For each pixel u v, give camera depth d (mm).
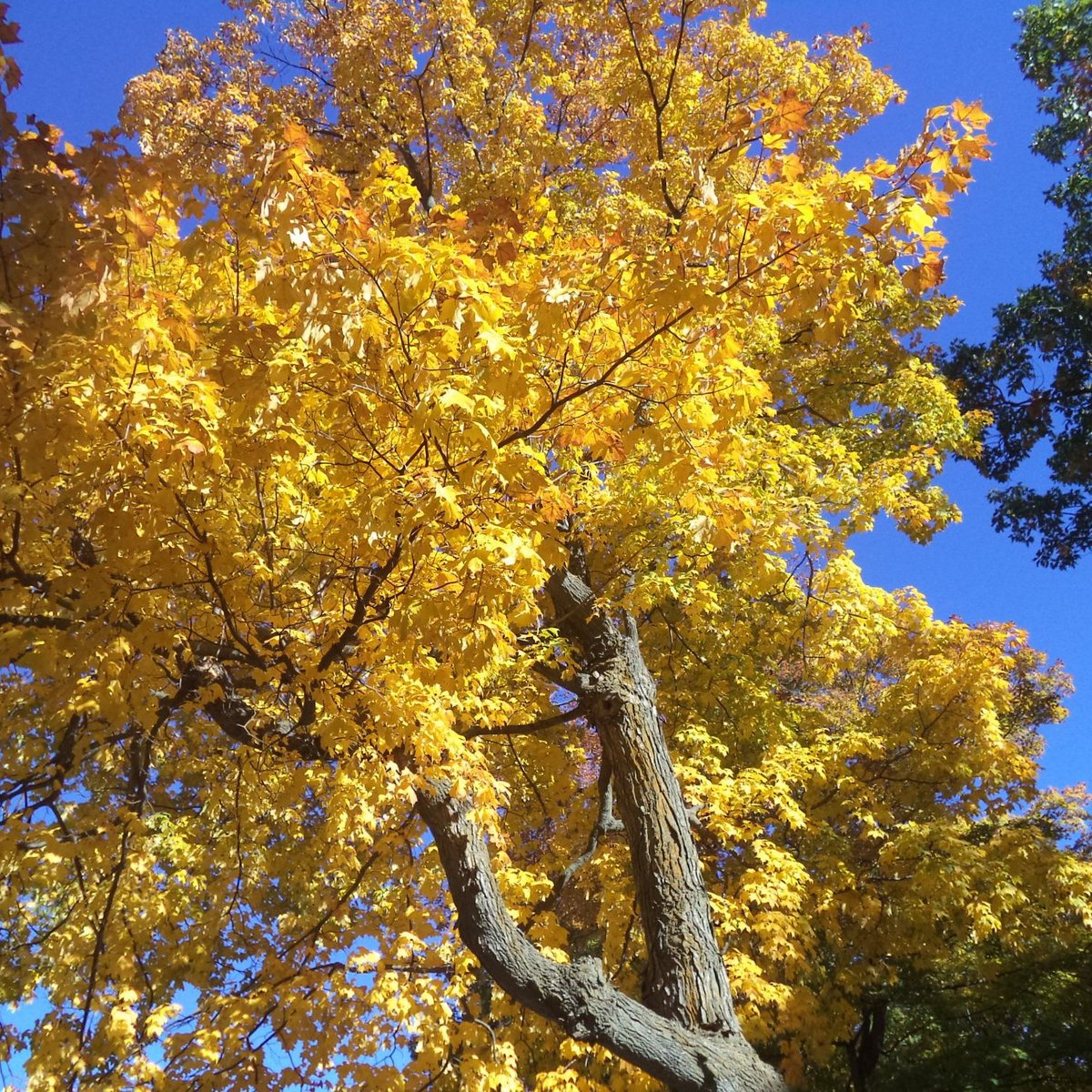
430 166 12344
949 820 9867
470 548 3781
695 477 5129
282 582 5625
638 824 7441
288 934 7844
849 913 9078
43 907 7816
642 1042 6168
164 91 12383
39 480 3920
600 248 4750
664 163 10047
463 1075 6875
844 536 9156
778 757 9141
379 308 3807
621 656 8258
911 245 4195
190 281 5141
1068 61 15734
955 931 9516
